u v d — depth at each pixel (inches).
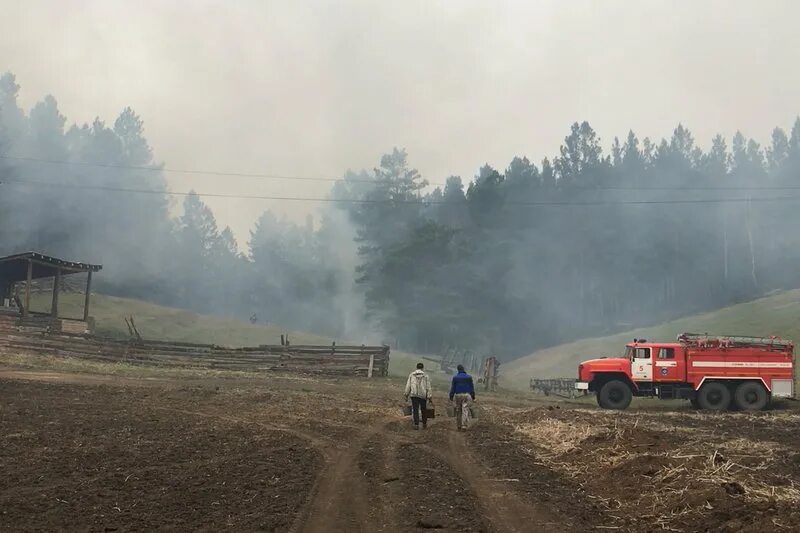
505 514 313.4
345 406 802.2
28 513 292.2
